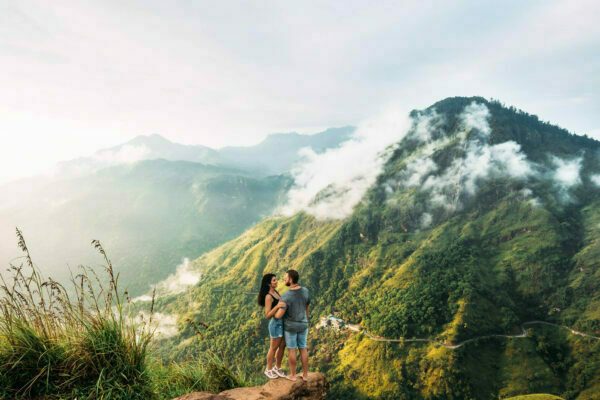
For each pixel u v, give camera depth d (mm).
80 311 5695
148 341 6152
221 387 7285
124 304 6059
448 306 189000
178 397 5973
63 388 5281
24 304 5461
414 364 154125
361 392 150500
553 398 34406
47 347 5520
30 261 5391
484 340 160875
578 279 199500
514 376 141250
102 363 5637
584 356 148500
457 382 138875
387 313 197875
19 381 5227
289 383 6734
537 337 162625
